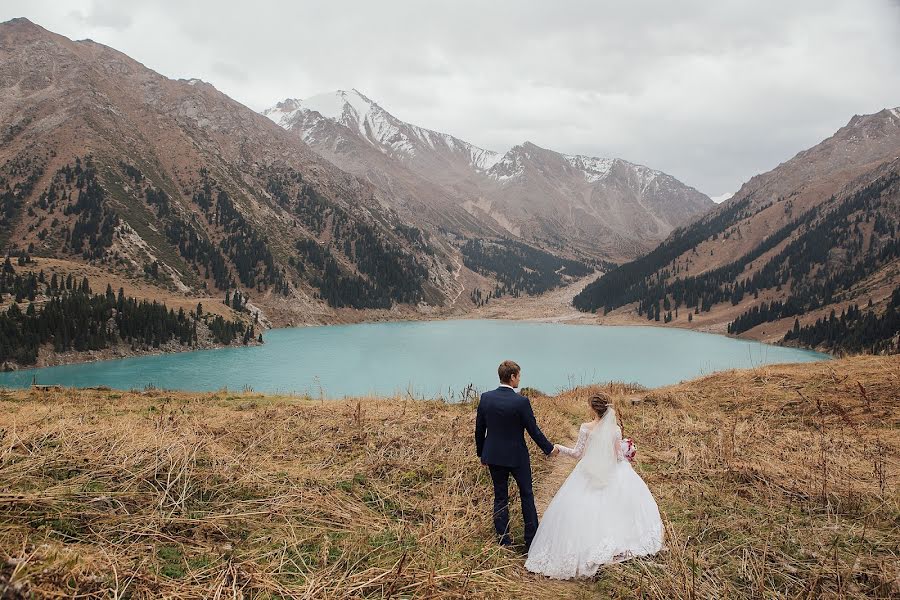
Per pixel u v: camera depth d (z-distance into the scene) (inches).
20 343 3339.1
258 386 2746.1
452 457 371.6
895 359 705.6
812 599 193.8
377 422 475.2
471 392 701.9
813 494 297.1
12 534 193.9
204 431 412.2
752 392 630.5
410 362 3868.1
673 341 6107.3
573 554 222.8
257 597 178.5
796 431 454.6
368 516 269.4
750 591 202.1
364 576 198.1
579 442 250.7
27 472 261.1
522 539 265.6
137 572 180.1
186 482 272.4
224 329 4724.4
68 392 701.9
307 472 322.3
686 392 687.1
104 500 240.5
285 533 238.2
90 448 307.6
